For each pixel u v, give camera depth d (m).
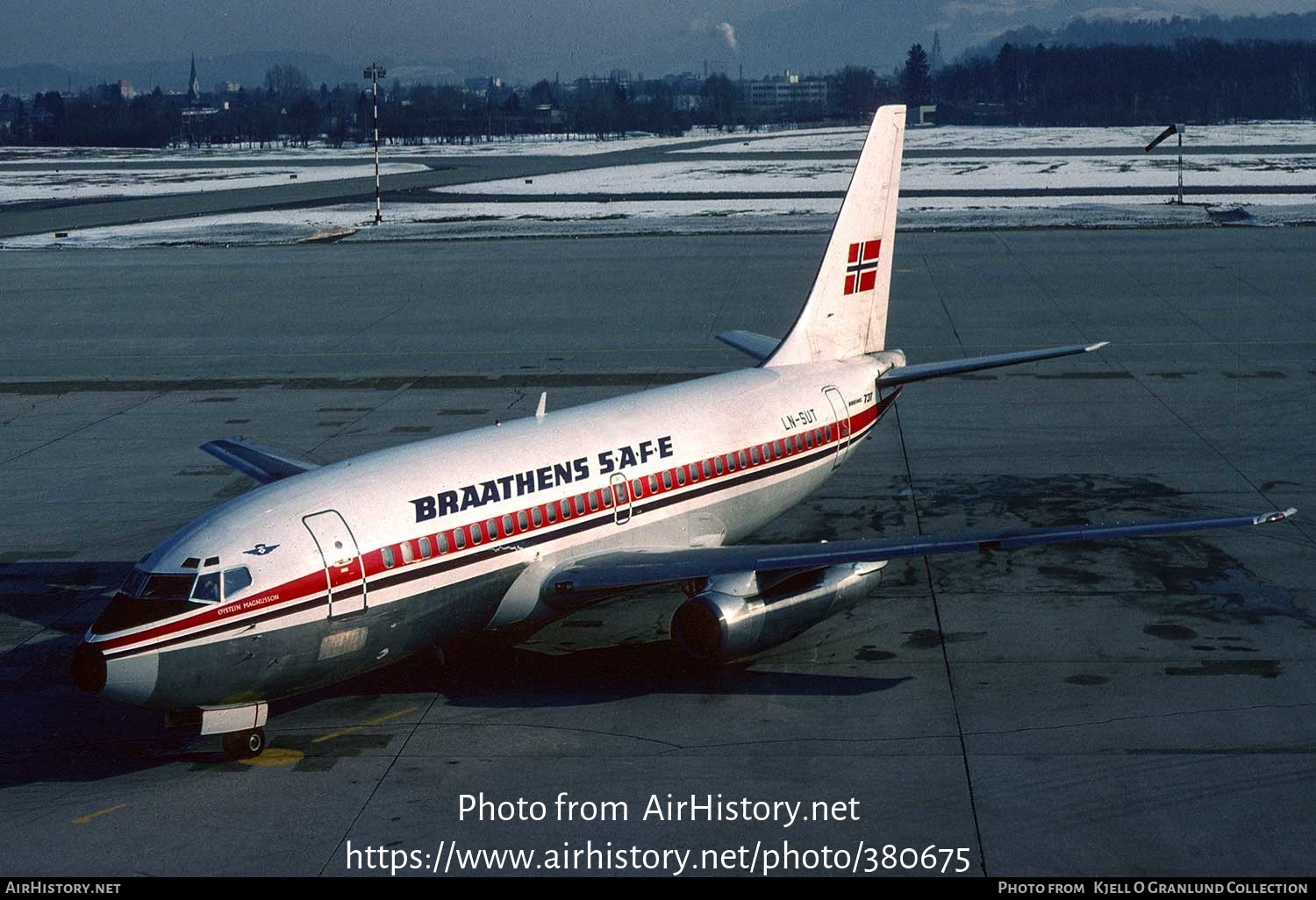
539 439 27.39
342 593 23.38
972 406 49.94
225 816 21.34
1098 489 39.06
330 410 52.16
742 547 26.36
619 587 25.75
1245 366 55.12
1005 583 31.64
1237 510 36.66
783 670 26.92
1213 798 20.94
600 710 25.20
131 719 25.56
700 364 58.69
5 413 53.12
